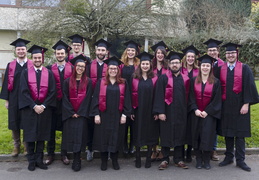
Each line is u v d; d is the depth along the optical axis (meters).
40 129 4.50
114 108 4.56
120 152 5.02
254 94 4.54
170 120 4.63
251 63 11.69
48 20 10.43
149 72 4.80
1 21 14.74
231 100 4.62
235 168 4.67
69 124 4.58
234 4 12.91
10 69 4.78
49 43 10.98
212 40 5.27
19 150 5.07
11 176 4.33
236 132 4.61
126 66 5.18
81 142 4.51
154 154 5.07
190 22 11.78
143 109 4.66
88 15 11.02
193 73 5.10
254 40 11.21
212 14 11.44
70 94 4.60
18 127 4.83
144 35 11.75
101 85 4.62
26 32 11.03
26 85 4.50
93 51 11.68
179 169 4.64
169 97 4.65
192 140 4.69
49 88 4.63
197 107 4.66
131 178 4.29
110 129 4.54
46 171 4.54
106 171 4.57
